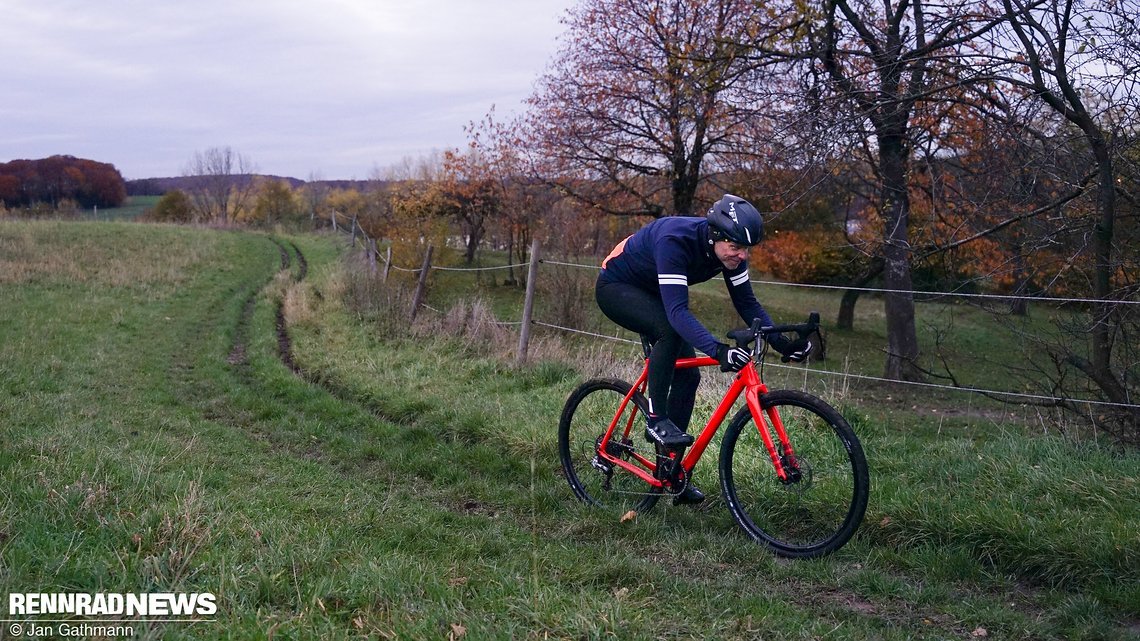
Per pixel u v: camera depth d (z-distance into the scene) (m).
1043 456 4.67
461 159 27.75
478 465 5.54
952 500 4.18
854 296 25.91
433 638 2.59
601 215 20.88
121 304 15.91
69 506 3.45
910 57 9.02
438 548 3.68
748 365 4.01
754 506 4.30
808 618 3.17
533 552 3.65
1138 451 4.95
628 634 2.72
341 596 2.87
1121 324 5.88
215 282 20.77
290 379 8.82
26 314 13.64
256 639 2.48
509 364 8.16
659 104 18.52
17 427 5.71
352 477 5.40
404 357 9.33
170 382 9.16
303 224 50.22
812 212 22.45
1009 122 7.60
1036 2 7.08
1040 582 3.60
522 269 26.92
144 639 2.38
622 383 4.63
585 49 19.94
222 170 65.12
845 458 3.96
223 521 3.47
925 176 10.57
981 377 8.94
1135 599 3.26
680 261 3.90
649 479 4.31
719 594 3.31
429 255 11.74
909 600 3.41
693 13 17.36
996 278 8.59
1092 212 6.98
